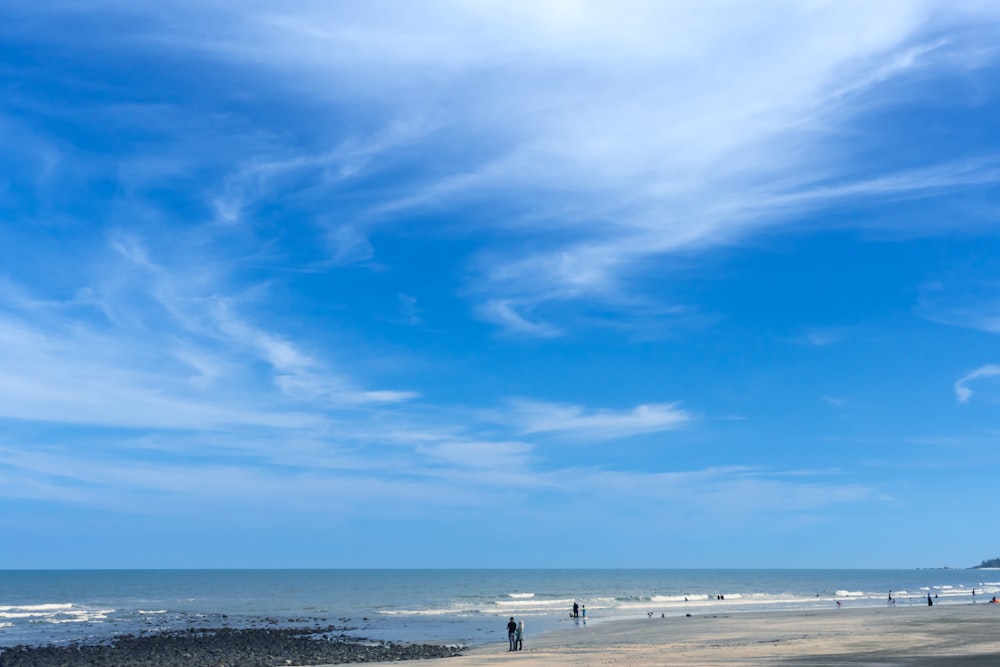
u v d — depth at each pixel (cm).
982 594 12394
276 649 4472
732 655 2811
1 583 17762
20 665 3853
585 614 6881
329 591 14438
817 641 3294
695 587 16750
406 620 7025
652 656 2902
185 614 8019
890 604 8444
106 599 11338
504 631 5641
